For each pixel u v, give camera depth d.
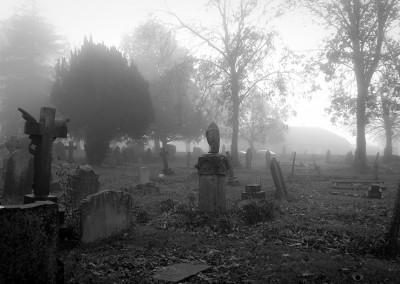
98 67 30.58
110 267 6.08
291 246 7.75
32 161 13.52
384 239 7.24
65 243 7.23
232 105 36.56
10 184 13.08
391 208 12.62
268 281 5.50
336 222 10.04
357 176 26.55
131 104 31.42
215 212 10.07
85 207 7.30
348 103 30.61
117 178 21.70
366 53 29.22
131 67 33.56
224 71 35.31
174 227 9.47
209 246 7.59
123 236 8.15
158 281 5.43
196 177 22.55
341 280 5.50
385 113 29.70
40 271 3.95
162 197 14.54
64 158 32.41
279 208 11.74
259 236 8.50
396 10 29.19
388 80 28.62
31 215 3.89
